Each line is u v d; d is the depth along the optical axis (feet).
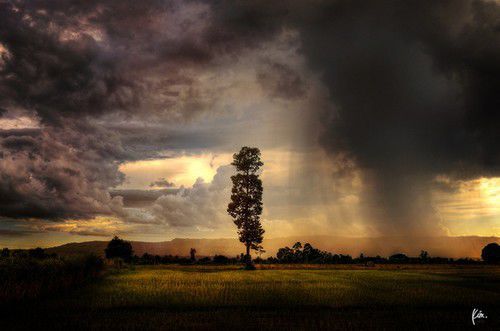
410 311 70.33
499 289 113.19
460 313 68.18
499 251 401.08
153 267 282.77
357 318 64.03
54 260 104.47
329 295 90.38
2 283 77.56
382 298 85.76
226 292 95.35
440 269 252.21
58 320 61.67
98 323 58.95
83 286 114.21
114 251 408.67
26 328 55.98
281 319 63.00
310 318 63.98
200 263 363.97
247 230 266.98
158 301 80.02
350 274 179.11
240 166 276.00
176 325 58.13
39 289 86.43
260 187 273.33
